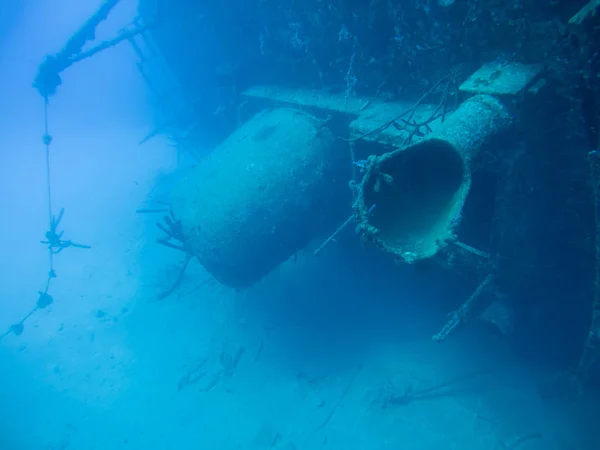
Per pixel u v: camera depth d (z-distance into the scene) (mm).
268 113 7324
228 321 8219
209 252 5793
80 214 14711
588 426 4699
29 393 8242
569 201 4172
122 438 6848
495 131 3377
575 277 4691
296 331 7301
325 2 6062
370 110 5879
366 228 3115
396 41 5539
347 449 5523
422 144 3254
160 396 7336
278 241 5652
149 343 8547
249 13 8219
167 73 15359
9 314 10656
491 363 5660
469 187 3020
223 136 11961
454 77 4602
